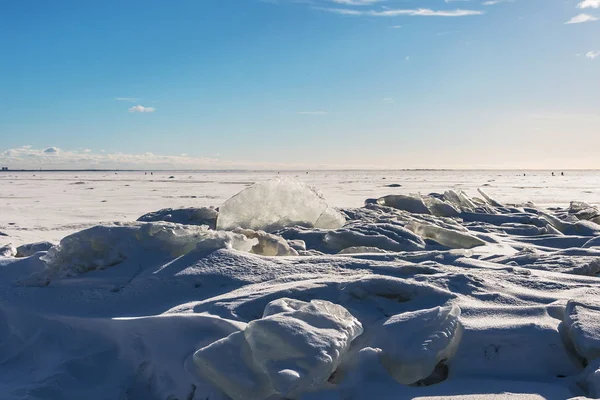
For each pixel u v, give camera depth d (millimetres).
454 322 3297
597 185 44625
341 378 3127
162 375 3441
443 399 2838
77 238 4852
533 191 33188
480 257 6141
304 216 8227
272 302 3568
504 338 3277
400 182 56906
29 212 17672
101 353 3777
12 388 3527
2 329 4355
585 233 8891
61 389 3447
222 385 3018
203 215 8617
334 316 3324
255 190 7906
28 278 4727
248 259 4773
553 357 3207
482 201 13602
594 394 2760
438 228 7590
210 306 3857
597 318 3270
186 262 4699
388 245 6961
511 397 2822
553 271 5215
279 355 2975
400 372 3129
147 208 19766
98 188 38281
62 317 4082
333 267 4738
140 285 4402
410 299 3881
